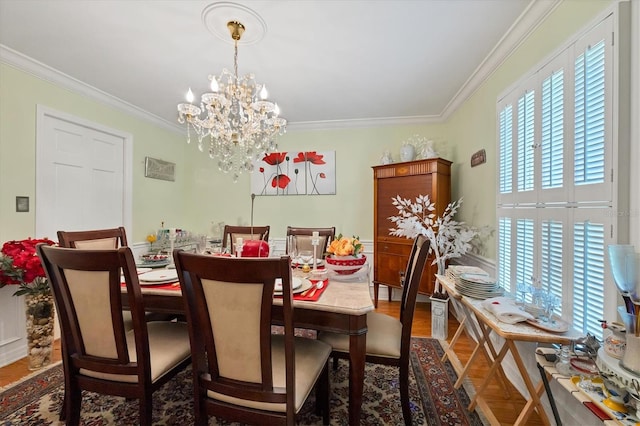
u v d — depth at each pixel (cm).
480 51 208
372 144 371
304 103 310
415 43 199
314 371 122
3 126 208
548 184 152
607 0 120
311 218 386
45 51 207
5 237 209
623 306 105
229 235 274
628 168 110
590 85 124
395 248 317
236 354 103
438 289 262
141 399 117
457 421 149
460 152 304
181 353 136
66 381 125
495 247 219
